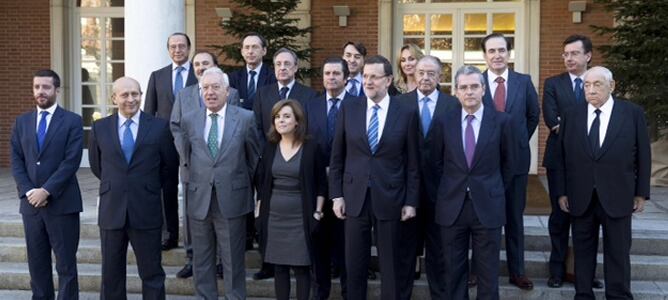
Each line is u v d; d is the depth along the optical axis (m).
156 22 7.15
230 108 5.21
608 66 9.31
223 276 5.63
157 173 5.23
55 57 12.66
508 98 5.50
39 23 12.66
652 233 6.60
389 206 4.93
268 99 5.70
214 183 5.11
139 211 5.11
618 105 5.18
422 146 5.25
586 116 5.24
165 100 6.04
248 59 6.06
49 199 5.23
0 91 12.76
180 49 6.03
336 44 12.02
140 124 5.19
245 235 5.29
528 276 6.16
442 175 5.04
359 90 6.12
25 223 5.32
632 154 5.13
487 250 4.88
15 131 5.38
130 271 6.34
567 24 11.48
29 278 6.29
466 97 4.81
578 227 5.32
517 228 5.66
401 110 5.00
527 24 11.59
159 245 5.27
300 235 5.11
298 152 5.12
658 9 9.03
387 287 5.01
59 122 5.31
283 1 10.78
